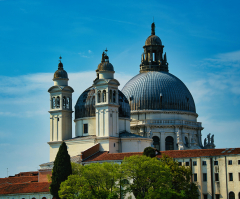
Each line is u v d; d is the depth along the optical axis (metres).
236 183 161.38
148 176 155.38
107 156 185.38
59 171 170.75
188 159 171.25
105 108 196.38
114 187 159.00
